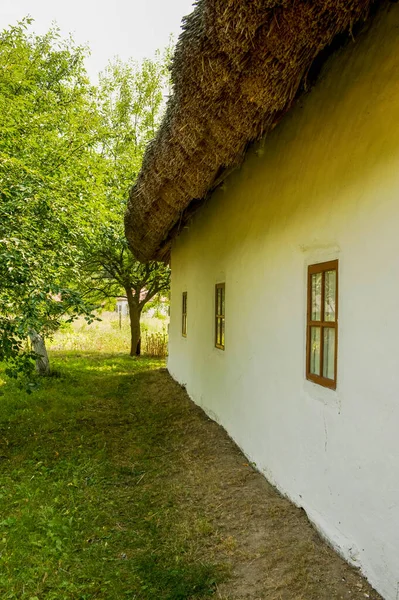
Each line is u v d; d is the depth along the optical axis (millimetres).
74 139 7102
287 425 3150
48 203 4535
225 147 2791
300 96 2854
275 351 3422
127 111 13359
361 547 2146
